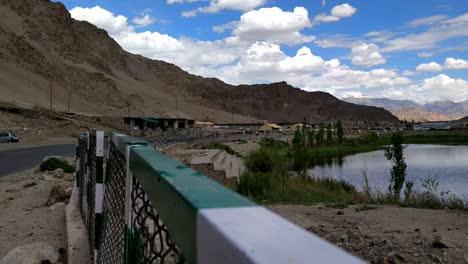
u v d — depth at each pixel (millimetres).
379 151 66500
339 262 616
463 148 76375
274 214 877
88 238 5508
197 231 907
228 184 15602
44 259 5148
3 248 6246
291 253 660
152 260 1672
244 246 690
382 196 11234
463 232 6535
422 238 6039
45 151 33438
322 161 49375
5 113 73688
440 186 27141
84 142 6781
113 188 3178
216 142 52781
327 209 9445
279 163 24578
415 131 150375
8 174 17609
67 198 9836
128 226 2260
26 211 8992
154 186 1490
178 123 120938
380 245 5805
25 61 190250
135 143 2400
